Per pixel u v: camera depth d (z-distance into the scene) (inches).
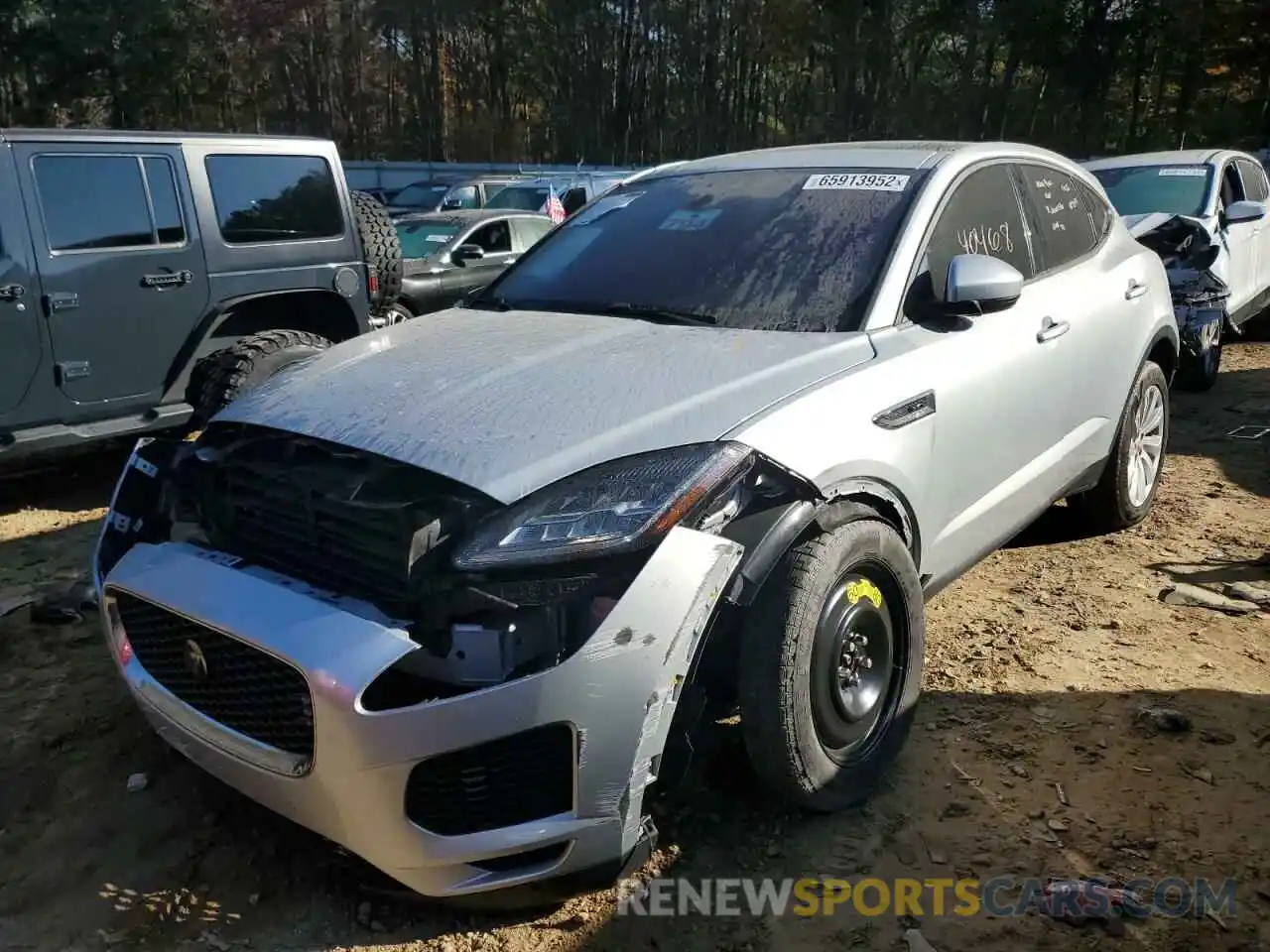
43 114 1358.3
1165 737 131.4
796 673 105.7
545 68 1882.4
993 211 154.2
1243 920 100.5
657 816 115.4
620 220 159.0
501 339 126.3
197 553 105.0
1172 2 1493.6
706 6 1788.9
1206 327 315.9
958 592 176.9
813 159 156.8
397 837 89.4
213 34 1539.1
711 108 1833.2
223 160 247.1
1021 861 109.4
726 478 98.2
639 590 91.6
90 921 101.7
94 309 224.5
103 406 229.8
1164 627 162.7
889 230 136.5
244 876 107.9
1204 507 221.3
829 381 114.9
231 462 107.5
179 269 237.9
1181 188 349.7
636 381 109.3
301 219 264.8
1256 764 125.6
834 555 108.3
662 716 93.0
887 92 1658.5
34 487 246.5
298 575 99.5
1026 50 1571.1
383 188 928.9
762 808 117.4
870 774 117.4
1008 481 149.4
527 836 90.6
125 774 125.1
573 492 94.1
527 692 88.2
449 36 1982.0
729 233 145.2
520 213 453.1
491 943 98.3
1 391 213.0
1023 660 151.5
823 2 1633.9
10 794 121.4
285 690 93.0
